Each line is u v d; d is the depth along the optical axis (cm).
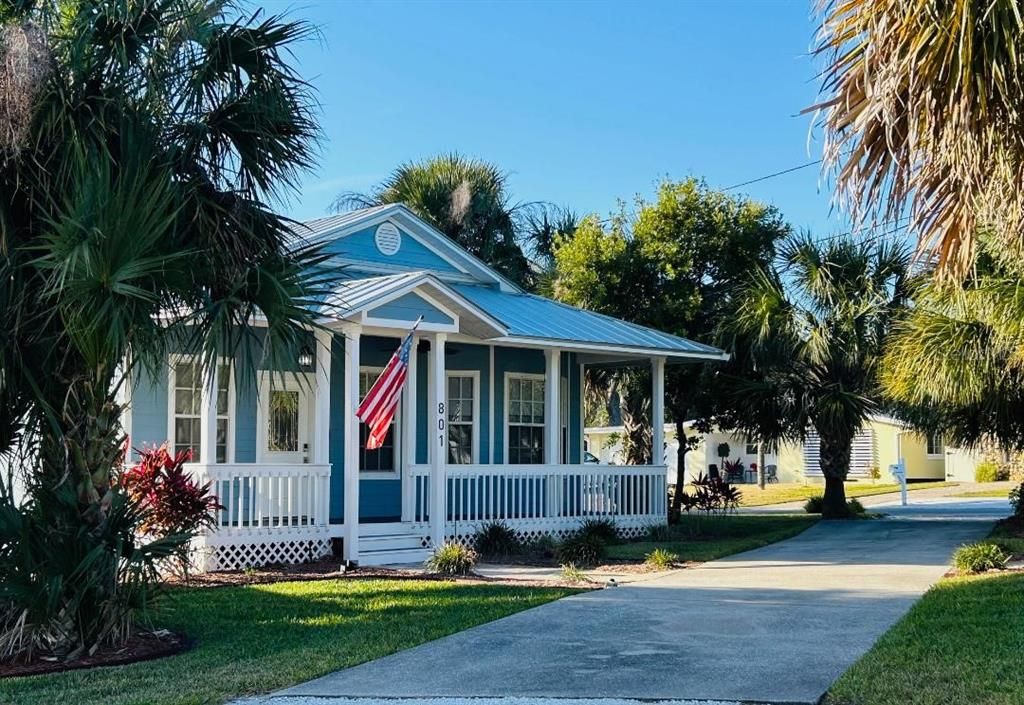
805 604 1127
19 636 877
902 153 610
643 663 849
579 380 2172
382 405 1460
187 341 980
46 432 916
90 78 899
